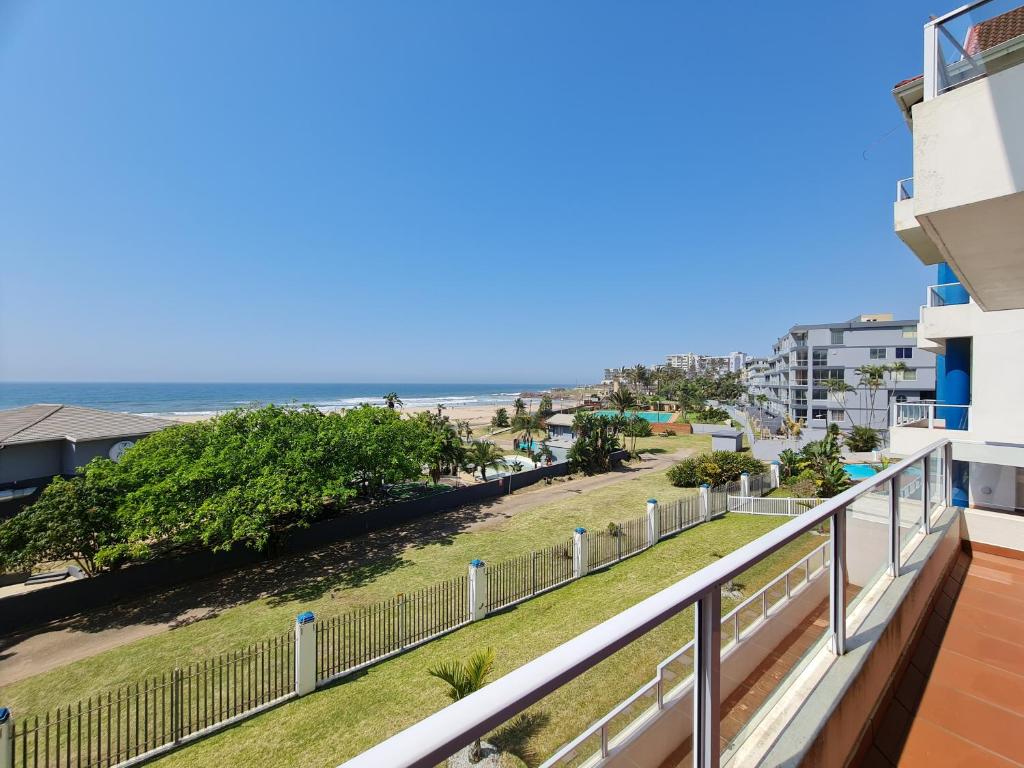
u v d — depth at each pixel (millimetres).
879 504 2492
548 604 11102
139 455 14461
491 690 751
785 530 1565
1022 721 2076
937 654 2596
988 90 2371
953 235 2809
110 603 12234
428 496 20438
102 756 6715
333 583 13227
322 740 6754
